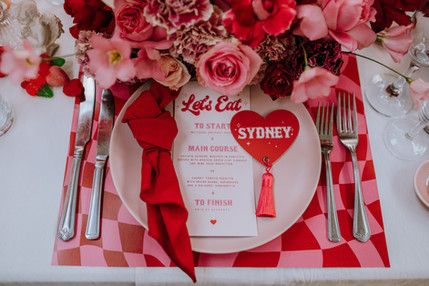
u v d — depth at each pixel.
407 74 0.75
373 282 0.60
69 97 0.70
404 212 0.64
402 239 0.62
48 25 0.72
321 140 0.68
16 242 0.60
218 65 0.55
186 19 0.50
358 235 0.61
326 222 0.63
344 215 0.63
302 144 0.66
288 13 0.47
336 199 0.65
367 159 0.68
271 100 0.69
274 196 0.62
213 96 0.69
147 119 0.63
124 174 0.63
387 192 0.65
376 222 0.63
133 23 0.51
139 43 0.53
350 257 0.60
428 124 0.70
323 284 0.60
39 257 0.59
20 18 0.72
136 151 0.65
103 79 0.54
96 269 0.59
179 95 0.69
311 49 0.57
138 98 0.65
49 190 0.64
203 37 0.54
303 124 0.68
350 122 0.70
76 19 0.58
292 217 0.60
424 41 0.78
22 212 0.62
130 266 0.59
